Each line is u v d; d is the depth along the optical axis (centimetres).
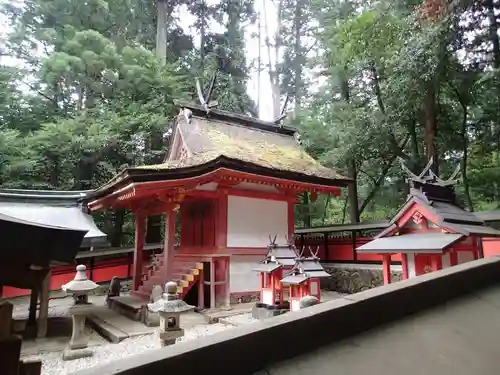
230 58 2756
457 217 675
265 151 1273
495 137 1344
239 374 157
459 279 284
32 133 1712
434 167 1298
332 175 1253
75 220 1188
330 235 1480
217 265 1093
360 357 179
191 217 1253
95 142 1633
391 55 1308
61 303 1277
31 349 682
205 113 1349
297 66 2788
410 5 1334
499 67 1145
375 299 225
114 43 1919
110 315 976
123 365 133
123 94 1914
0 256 322
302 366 168
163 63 2084
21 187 1689
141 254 1220
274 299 866
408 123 1494
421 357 182
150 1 2411
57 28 1947
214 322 895
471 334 210
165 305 555
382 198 1877
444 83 1345
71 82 1822
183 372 142
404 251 642
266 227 1180
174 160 1284
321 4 1945
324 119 1884
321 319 195
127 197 998
